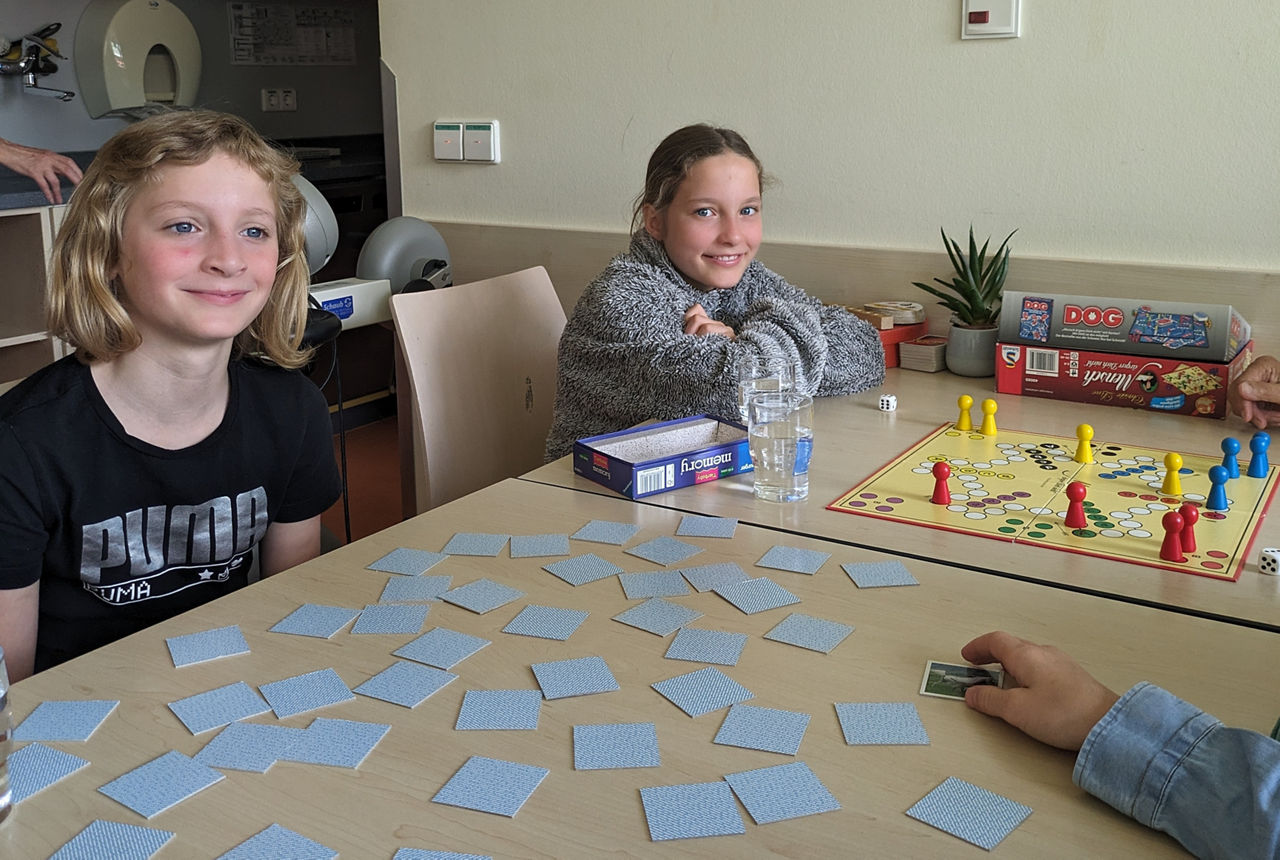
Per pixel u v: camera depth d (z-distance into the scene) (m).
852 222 2.09
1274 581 1.07
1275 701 0.85
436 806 0.74
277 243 1.24
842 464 1.45
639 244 1.83
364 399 3.98
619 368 1.70
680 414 1.66
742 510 1.29
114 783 0.76
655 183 1.78
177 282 1.12
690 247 1.76
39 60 3.45
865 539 1.19
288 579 1.10
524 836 0.71
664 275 1.80
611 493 1.35
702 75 2.17
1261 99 1.70
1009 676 0.89
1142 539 1.18
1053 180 1.89
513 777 0.77
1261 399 1.56
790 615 1.01
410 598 1.05
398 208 2.65
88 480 1.17
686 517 1.26
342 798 0.75
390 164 2.62
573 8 2.27
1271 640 0.95
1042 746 0.81
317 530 1.47
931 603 1.03
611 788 0.76
